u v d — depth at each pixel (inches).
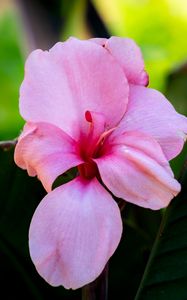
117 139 13.8
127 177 13.0
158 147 13.0
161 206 12.9
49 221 12.9
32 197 15.6
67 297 15.6
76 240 12.8
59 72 13.8
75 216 12.9
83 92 14.0
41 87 13.7
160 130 13.6
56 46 13.9
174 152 13.5
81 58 13.8
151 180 12.9
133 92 14.1
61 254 12.7
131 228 15.5
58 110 13.8
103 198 13.1
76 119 14.0
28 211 15.6
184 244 14.1
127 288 15.6
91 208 13.0
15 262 15.6
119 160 13.3
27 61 13.6
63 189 13.2
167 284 14.0
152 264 14.2
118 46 14.0
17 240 15.6
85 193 13.2
